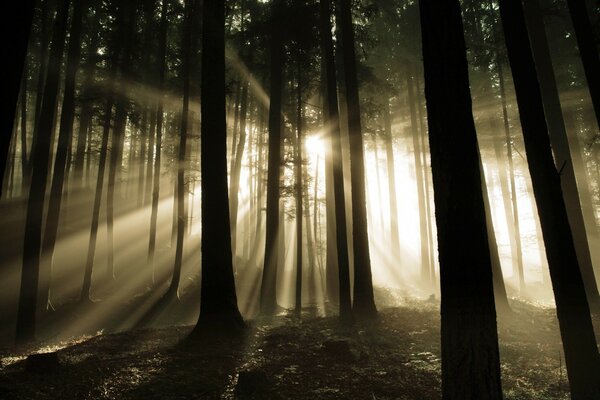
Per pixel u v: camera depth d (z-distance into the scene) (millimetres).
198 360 8445
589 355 5574
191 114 23969
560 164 14531
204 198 10875
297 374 7543
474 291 4055
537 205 6324
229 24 25734
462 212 4219
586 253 13719
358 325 11891
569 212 14117
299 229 16234
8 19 2895
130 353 9391
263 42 20328
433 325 11508
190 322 16984
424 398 6555
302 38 17500
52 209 16375
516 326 12055
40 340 13344
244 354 8867
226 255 10727
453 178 4305
